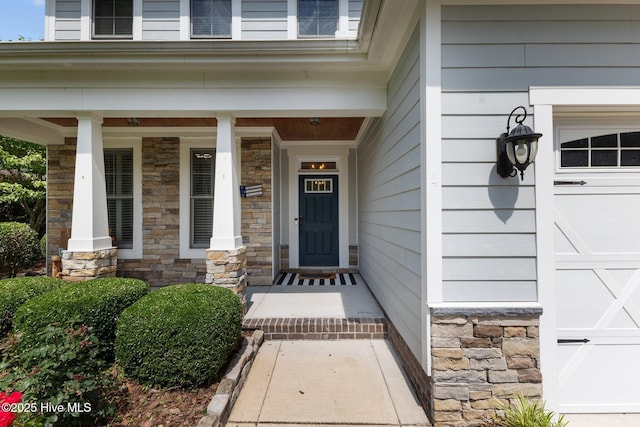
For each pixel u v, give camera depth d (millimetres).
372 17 2477
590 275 2170
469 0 2029
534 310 1981
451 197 2035
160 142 4828
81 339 1861
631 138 2180
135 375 2156
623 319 2148
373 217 4113
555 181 2170
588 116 2158
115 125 4504
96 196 3389
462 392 1972
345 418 2045
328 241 5984
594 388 2135
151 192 4820
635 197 2168
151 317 2172
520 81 2045
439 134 2027
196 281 4770
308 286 4770
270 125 4684
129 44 2900
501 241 2025
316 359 2791
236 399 2211
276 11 5078
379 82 3174
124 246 4844
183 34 5008
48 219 4770
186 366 2094
